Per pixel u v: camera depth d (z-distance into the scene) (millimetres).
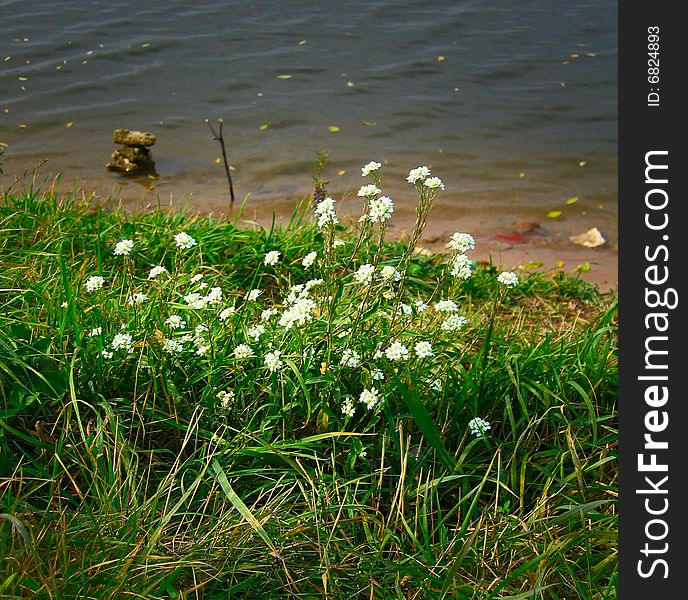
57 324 4242
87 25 13859
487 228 8320
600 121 11211
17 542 2961
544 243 8039
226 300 5289
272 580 3029
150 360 3926
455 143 10359
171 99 11203
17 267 5176
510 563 3123
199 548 3055
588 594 3053
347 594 3029
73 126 10273
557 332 5754
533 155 10133
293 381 3838
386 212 3748
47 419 3725
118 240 6176
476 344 4961
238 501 3104
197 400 3904
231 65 12469
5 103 10805
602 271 7410
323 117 10867
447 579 2834
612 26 15266
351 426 3801
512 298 6395
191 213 8203
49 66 12094
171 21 14320
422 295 6012
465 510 3570
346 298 4785
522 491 3475
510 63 13203
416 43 13883
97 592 2738
